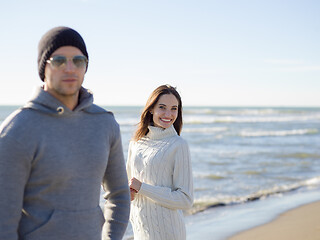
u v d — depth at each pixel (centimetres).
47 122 152
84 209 158
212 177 912
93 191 163
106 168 182
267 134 2373
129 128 2473
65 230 152
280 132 2544
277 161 1200
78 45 159
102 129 169
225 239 487
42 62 158
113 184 184
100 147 164
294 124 3641
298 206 666
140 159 288
